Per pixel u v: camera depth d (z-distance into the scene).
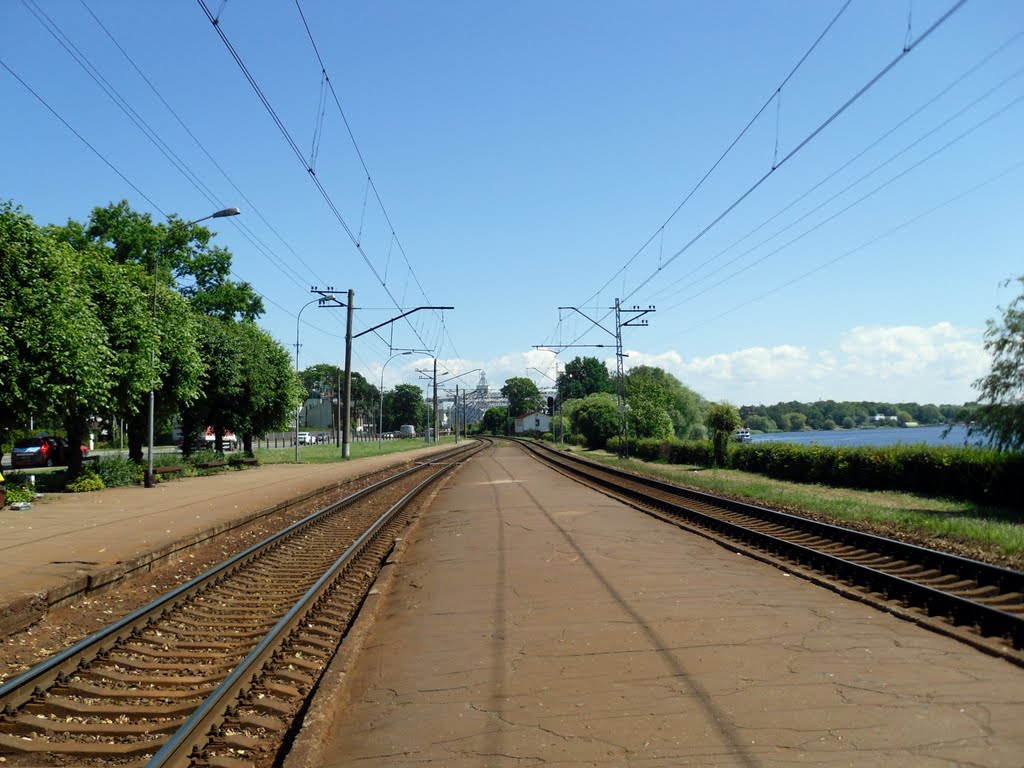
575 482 31.23
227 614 9.88
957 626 7.95
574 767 4.80
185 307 30.47
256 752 5.48
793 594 9.45
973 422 19.98
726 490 26.27
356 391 162.12
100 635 7.73
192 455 37.75
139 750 5.46
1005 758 4.64
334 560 13.84
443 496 26.59
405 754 5.14
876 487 25.94
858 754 4.77
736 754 4.86
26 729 5.76
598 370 156.00
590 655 7.08
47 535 14.51
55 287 20.02
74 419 24.48
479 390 138.75
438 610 9.27
